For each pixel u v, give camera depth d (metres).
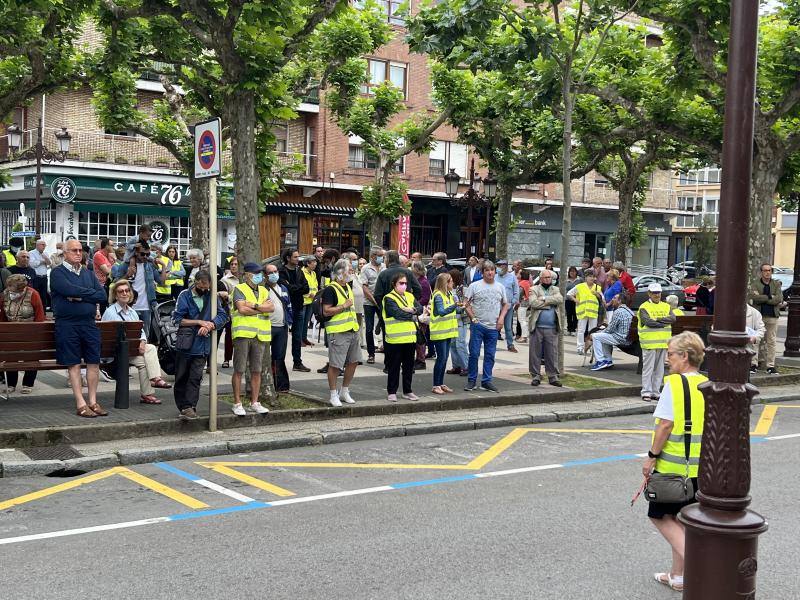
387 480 8.03
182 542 6.06
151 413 9.90
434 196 38.69
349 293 11.02
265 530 6.38
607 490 7.77
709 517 4.16
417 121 37.59
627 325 15.12
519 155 26.80
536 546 6.11
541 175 27.75
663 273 39.44
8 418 9.38
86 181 30.05
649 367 13.03
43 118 31.22
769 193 16.20
